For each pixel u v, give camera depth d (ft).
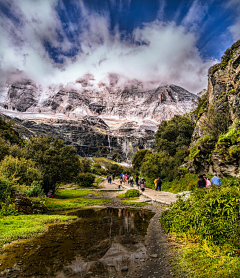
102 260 13.44
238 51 62.85
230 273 10.05
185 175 63.72
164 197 49.83
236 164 40.78
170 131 110.63
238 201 15.42
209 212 16.70
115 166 249.96
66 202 49.62
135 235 19.60
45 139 67.97
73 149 70.90
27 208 33.27
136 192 59.88
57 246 16.24
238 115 54.54
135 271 11.84
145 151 152.76
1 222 24.29
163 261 13.20
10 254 14.40
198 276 10.56
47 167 60.23
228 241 13.47
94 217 30.09
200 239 15.24
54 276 11.09
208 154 52.34
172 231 18.89
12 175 38.52
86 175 112.06
